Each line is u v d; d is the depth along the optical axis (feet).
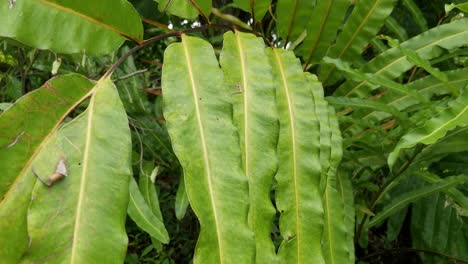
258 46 1.08
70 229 0.76
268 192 0.92
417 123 1.58
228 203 0.82
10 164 0.83
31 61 2.59
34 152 0.85
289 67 1.16
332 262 1.30
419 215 2.29
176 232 3.30
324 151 1.20
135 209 1.76
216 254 0.79
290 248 0.99
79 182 0.79
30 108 0.85
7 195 0.83
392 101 1.85
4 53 2.72
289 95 1.11
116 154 0.83
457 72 1.77
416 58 1.51
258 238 0.89
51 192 0.78
